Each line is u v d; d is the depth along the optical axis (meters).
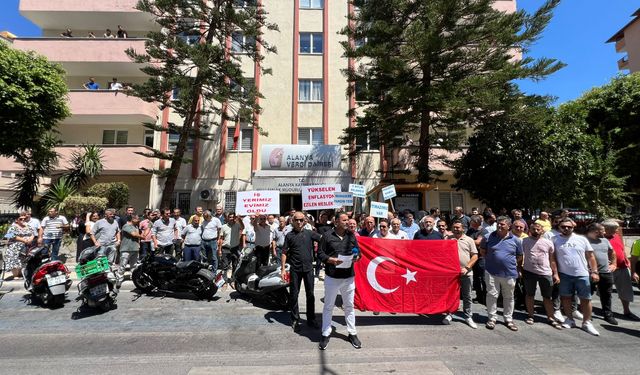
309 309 5.75
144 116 17.88
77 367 4.14
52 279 6.56
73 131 19.39
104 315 6.33
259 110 15.49
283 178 17.33
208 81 14.43
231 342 5.02
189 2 14.82
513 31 13.10
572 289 5.80
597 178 13.82
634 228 14.91
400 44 13.83
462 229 6.50
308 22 20.22
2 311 6.53
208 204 18.30
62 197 13.55
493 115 13.80
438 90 12.23
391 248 6.30
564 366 4.21
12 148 14.70
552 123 14.03
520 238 6.38
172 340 5.09
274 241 9.57
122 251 8.65
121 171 17.59
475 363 4.29
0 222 16.78
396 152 18.20
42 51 18.20
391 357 4.49
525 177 12.88
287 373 3.99
